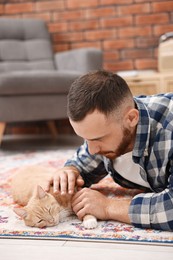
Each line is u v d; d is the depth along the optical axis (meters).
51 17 3.40
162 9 3.19
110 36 3.32
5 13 3.46
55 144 2.85
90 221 0.99
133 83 2.82
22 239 0.95
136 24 3.25
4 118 2.45
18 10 3.44
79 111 0.86
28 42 3.23
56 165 1.97
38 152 2.50
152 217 0.94
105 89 0.87
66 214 1.10
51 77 2.45
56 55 3.19
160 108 1.00
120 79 0.92
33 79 2.41
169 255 0.81
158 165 0.98
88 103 0.85
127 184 1.19
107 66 3.35
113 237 0.92
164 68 2.89
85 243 0.90
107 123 0.87
